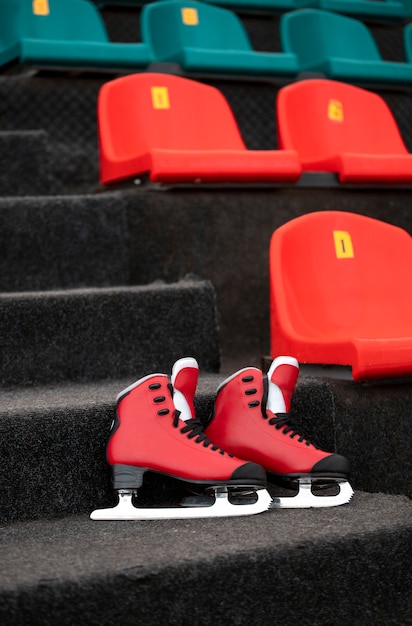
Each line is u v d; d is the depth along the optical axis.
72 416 1.65
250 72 3.46
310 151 2.96
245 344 2.54
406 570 1.46
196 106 2.95
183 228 2.51
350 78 3.59
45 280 2.44
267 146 3.60
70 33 3.46
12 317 2.04
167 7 3.61
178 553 1.31
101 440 1.67
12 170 2.88
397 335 2.10
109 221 2.50
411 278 2.20
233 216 2.56
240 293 2.55
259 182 2.62
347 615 1.40
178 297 2.21
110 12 3.94
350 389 1.90
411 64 3.74
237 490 1.57
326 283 2.12
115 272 2.51
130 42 3.96
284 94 2.99
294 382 1.73
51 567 1.26
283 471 1.63
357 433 1.89
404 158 2.77
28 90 3.26
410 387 1.98
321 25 3.82
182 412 1.64
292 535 1.40
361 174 2.71
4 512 1.58
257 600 1.32
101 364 2.12
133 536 1.44
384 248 2.20
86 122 3.34
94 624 1.22
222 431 1.70
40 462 1.62
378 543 1.43
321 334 2.05
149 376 1.63
